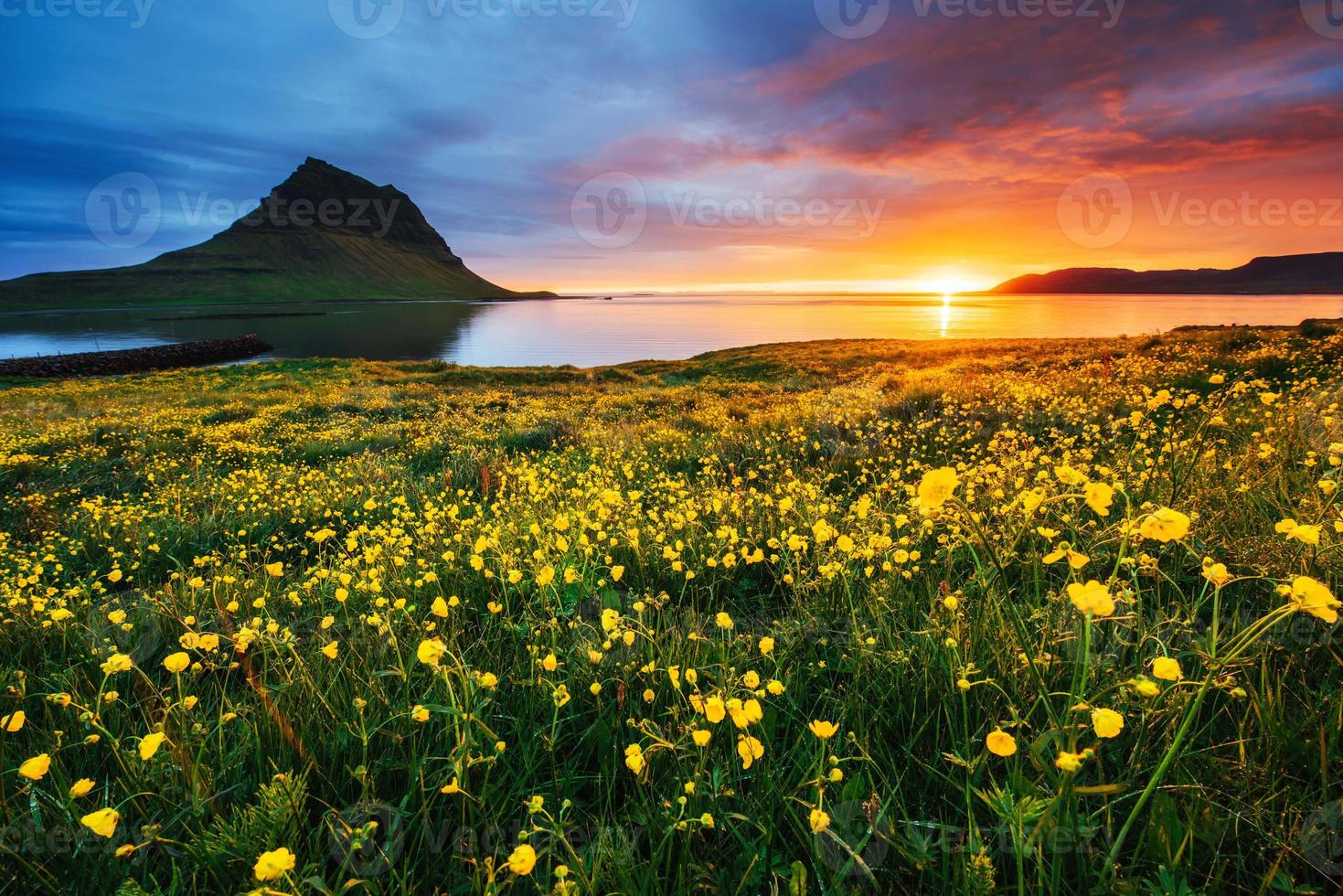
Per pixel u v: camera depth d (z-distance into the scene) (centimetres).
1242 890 126
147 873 149
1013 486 365
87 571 460
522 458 819
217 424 1429
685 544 365
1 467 846
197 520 561
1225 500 295
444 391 2198
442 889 149
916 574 287
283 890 129
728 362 3106
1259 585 225
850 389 1459
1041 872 120
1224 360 1024
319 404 1662
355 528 541
